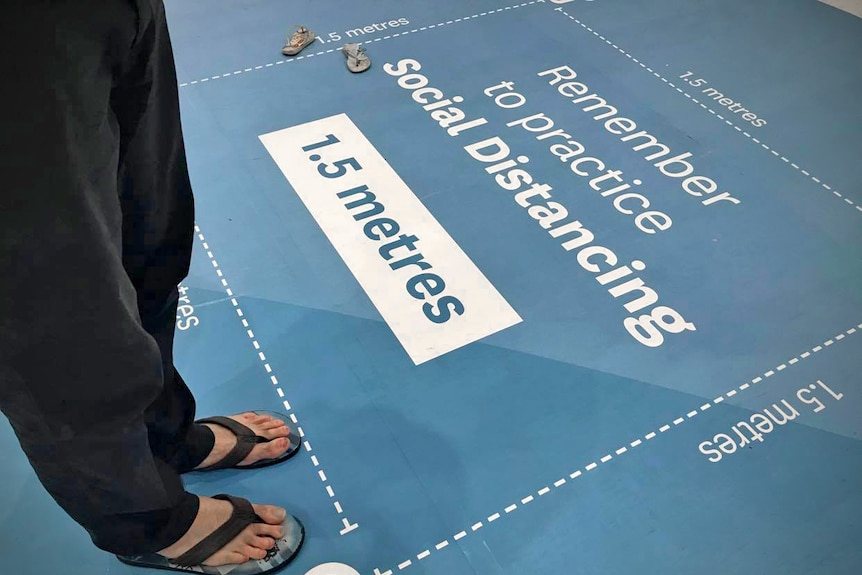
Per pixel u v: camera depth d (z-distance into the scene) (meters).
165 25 0.99
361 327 1.92
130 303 0.94
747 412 1.76
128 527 1.14
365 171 2.37
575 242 2.15
